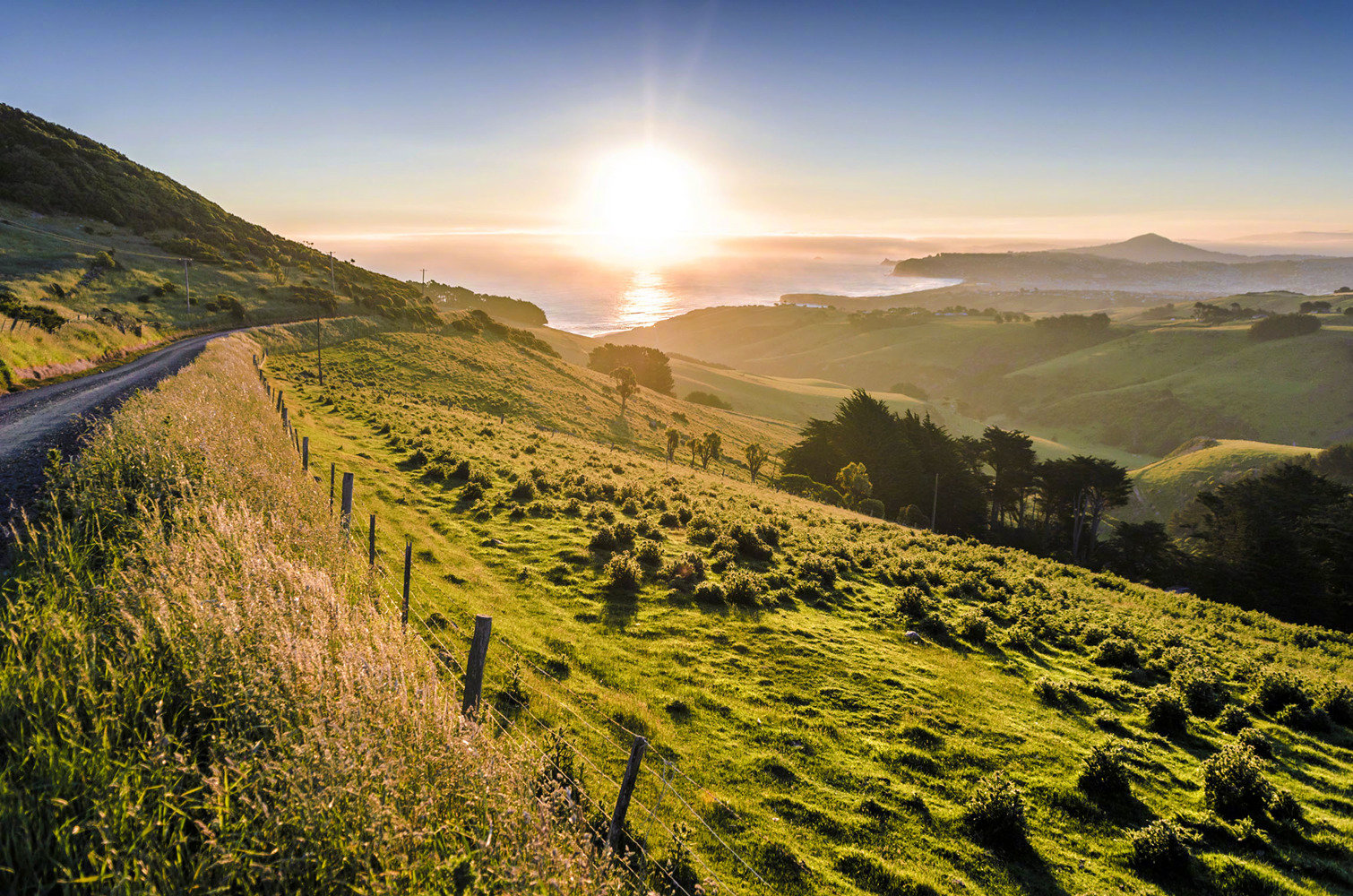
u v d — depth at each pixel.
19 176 118.69
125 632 5.24
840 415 89.75
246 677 4.74
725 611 18.52
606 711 11.26
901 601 22.22
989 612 23.94
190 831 3.91
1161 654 21.22
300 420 35.09
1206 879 10.19
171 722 4.54
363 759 4.16
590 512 26.67
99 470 10.41
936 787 11.62
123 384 31.17
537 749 7.89
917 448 86.19
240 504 8.77
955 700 15.39
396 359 87.75
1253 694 18.50
